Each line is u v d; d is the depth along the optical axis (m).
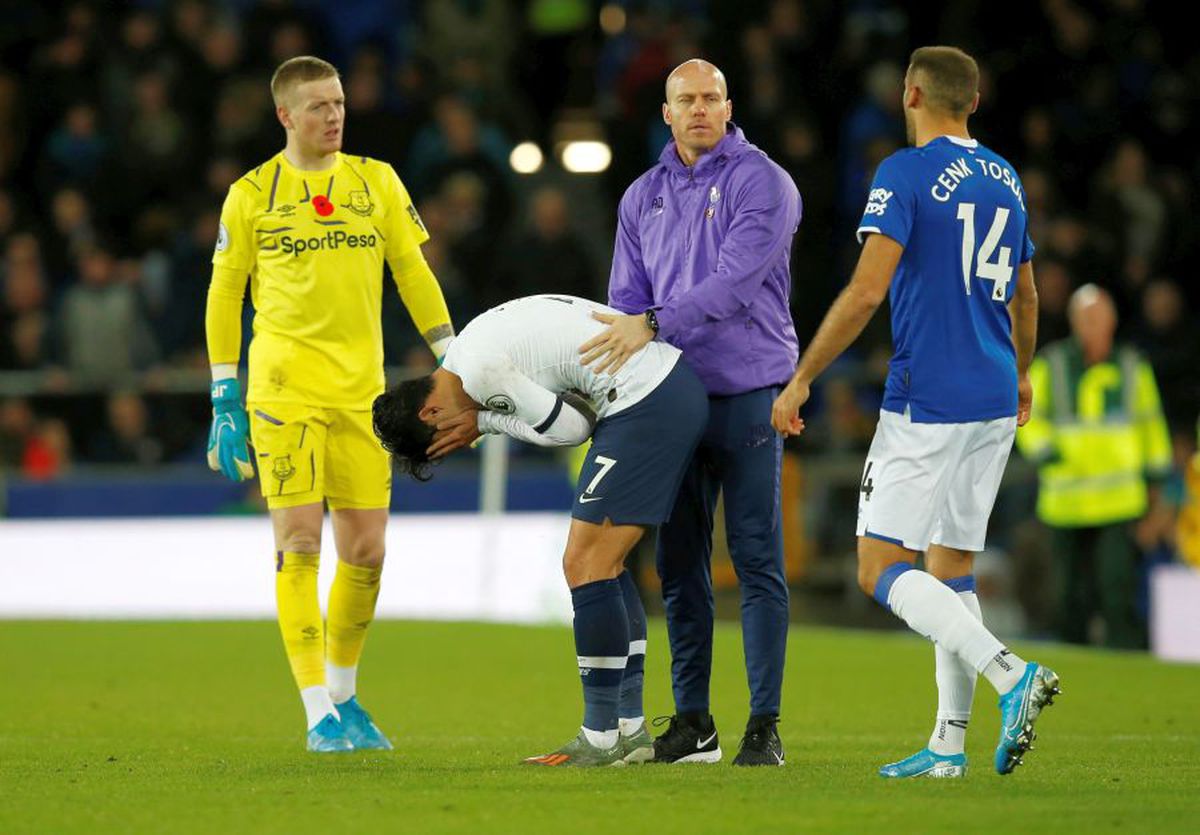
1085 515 44.12
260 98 63.50
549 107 72.44
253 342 25.45
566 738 26.80
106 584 48.38
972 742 25.92
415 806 18.86
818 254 60.75
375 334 25.53
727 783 20.53
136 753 24.59
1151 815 18.11
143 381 53.28
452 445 22.78
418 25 72.38
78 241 61.81
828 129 64.00
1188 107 63.94
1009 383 21.42
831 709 30.84
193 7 66.88
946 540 22.00
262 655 38.94
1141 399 44.22
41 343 56.56
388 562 48.38
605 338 22.20
